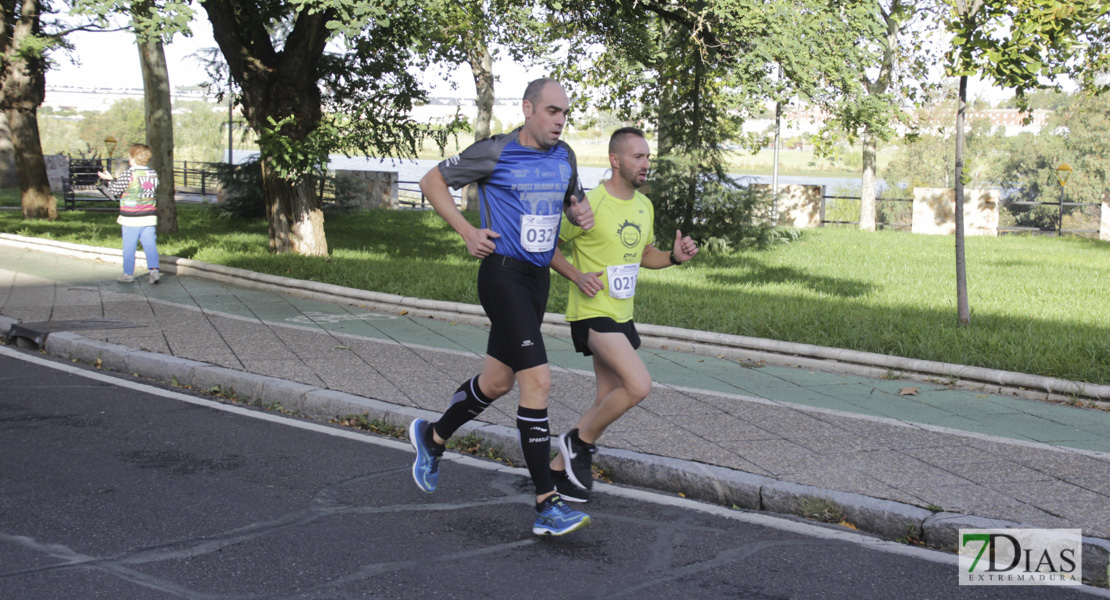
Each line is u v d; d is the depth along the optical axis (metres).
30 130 21.39
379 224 22.23
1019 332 8.45
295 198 14.12
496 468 5.09
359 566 3.71
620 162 4.32
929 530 4.06
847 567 3.80
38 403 6.25
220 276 12.02
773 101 14.89
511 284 4.04
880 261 15.79
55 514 4.21
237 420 6.00
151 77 17.84
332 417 6.11
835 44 14.22
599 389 4.59
